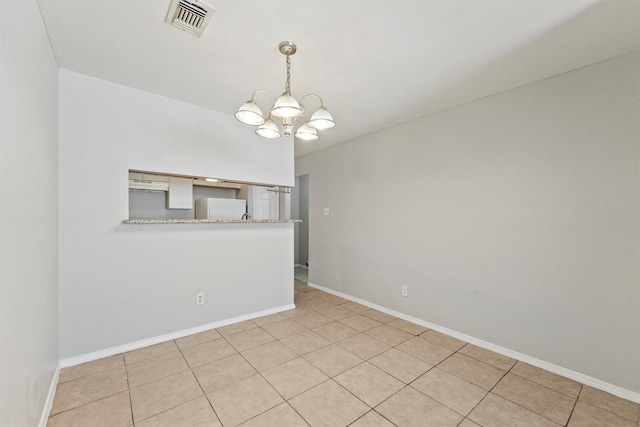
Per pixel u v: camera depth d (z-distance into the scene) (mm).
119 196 2396
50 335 1805
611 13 1536
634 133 1840
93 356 2281
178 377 2051
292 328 2969
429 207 3006
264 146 3365
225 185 3576
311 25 1646
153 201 3119
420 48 1875
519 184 2350
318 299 4027
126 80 2328
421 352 2461
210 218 3191
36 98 1467
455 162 2787
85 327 2252
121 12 1528
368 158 3713
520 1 1462
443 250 2879
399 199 3318
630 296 1848
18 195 1180
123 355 2363
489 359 2350
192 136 2801
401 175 3297
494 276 2494
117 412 1684
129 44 1831
